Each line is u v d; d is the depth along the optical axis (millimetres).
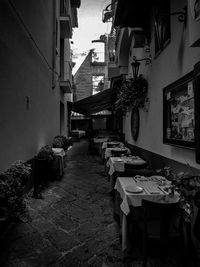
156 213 2500
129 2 5246
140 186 3475
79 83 24547
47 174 6348
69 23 11516
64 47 12625
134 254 2984
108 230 3637
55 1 9438
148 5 5375
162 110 4555
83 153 13453
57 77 10641
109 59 15547
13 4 4410
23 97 5078
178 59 3662
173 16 3857
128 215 3117
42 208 4574
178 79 3500
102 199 5152
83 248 3121
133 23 5723
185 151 3420
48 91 8328
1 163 3775
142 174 4270
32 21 5902
